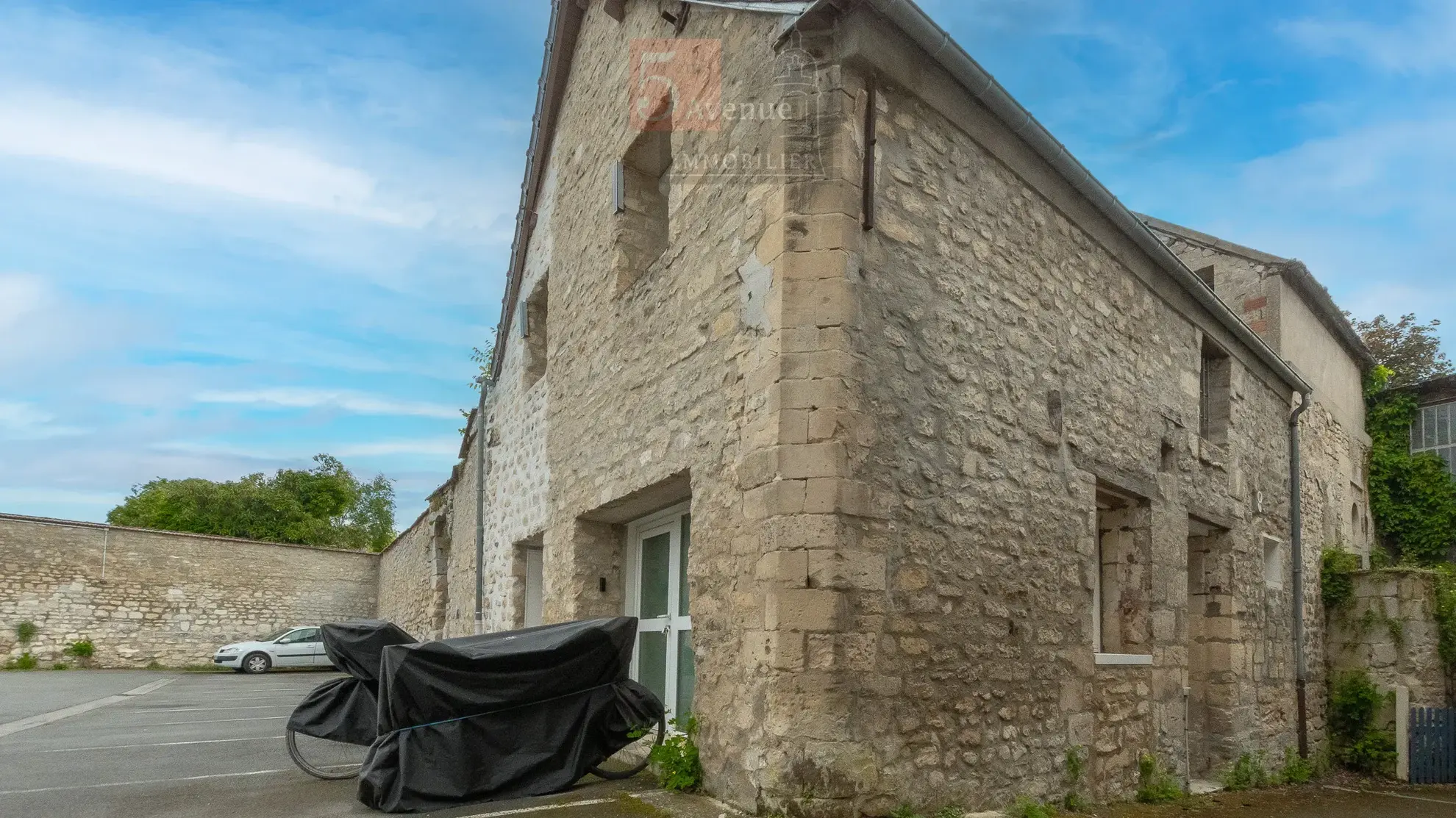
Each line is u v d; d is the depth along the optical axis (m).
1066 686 5.57
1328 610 10.70
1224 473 8.38
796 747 4.07
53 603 19.89
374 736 5.50
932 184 5.15
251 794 5.04
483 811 4.42
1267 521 9.28
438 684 4.61
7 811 4.66
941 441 4.91
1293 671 9.53
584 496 7.16
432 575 15.11
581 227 8.02
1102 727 5.89
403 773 4.49
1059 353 6.02
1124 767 6.07
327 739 5.61
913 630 4.55
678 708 6.27
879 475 4.50
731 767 4.47
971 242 5.36
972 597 4.95
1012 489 5.38
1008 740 5.04
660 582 6.84
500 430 10.73
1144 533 6.91
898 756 4.36
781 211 4.62
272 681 17.52
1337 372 12.82
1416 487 13.46
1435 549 13.27
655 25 6.55
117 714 10.24
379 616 23.98
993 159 5.65
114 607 20.77
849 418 4.39
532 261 9.90
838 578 4.22
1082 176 6.09
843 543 4.26
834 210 4.55
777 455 4.38
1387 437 13.90
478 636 5.13
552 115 9.20
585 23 8.32
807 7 4.64
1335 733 10.20
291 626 23.48
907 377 4.77
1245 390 9.12
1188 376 7.82
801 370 4.43
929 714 4.56
